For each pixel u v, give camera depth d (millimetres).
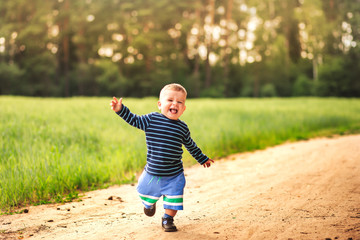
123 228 4059
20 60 65000
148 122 3828
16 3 61906
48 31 66250
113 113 14742
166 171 3807
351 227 3836
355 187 5617
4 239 3785
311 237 3604
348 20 61906
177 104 3793
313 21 61500
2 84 57594
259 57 66375
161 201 5359
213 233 3816
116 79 63125
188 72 72812
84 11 65875
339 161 7781
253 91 68000
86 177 6445
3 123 9820
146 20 66500
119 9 69250
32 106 15875
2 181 5363
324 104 27406
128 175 7148
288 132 13203
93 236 3807
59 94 64750
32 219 4484
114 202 5309
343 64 60094
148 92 65125
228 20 67938
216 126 12086
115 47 69000
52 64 62906
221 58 72562
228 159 9016
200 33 69750
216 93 66312
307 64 69875
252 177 6801
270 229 3889
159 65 67625
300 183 6062
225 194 5605
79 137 8852
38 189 5562
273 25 70375
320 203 4836
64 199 5492
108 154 7789
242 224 4090
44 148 7129
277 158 8758
